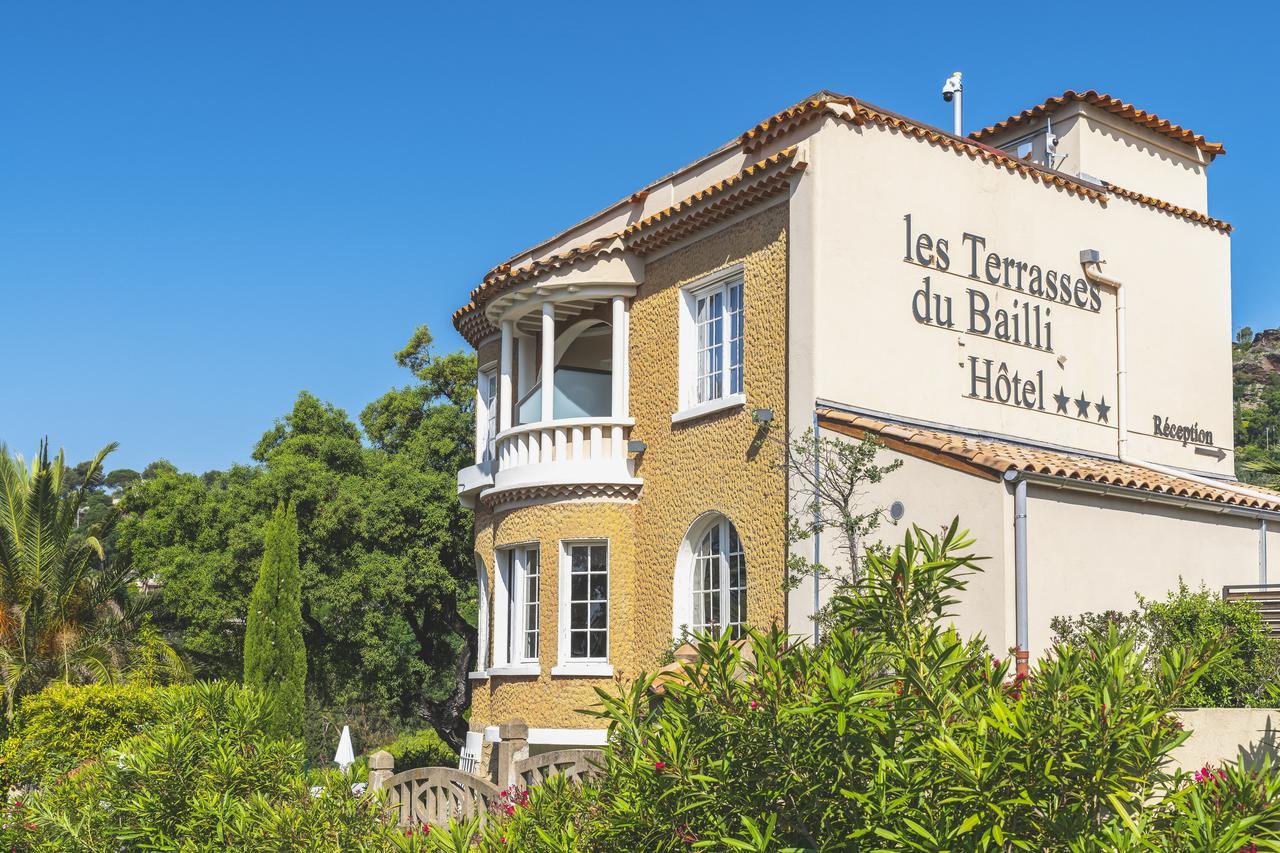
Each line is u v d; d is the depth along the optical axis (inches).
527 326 938.1
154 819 422.3
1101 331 816.3
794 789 264.7
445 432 1470.2
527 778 595.5
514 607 867.4
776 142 724.7
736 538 732.7
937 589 281.0
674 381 780.0
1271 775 257.1
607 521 804.6
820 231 685.3
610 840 302.2
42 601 1254.9
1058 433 779.4
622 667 788.6
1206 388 874.8
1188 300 872.3
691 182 805.9
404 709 1518.2
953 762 236.5
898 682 268.7
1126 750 239.1
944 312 732.7
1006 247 770.2
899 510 627.2
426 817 598.9
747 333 725.9
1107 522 622.8
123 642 1316.4
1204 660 263.3
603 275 814.5
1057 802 238.1
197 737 447.5
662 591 772.0
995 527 584.4
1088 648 271.4
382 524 1348.4
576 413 859.4
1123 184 869.8
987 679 277.1
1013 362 762.2
